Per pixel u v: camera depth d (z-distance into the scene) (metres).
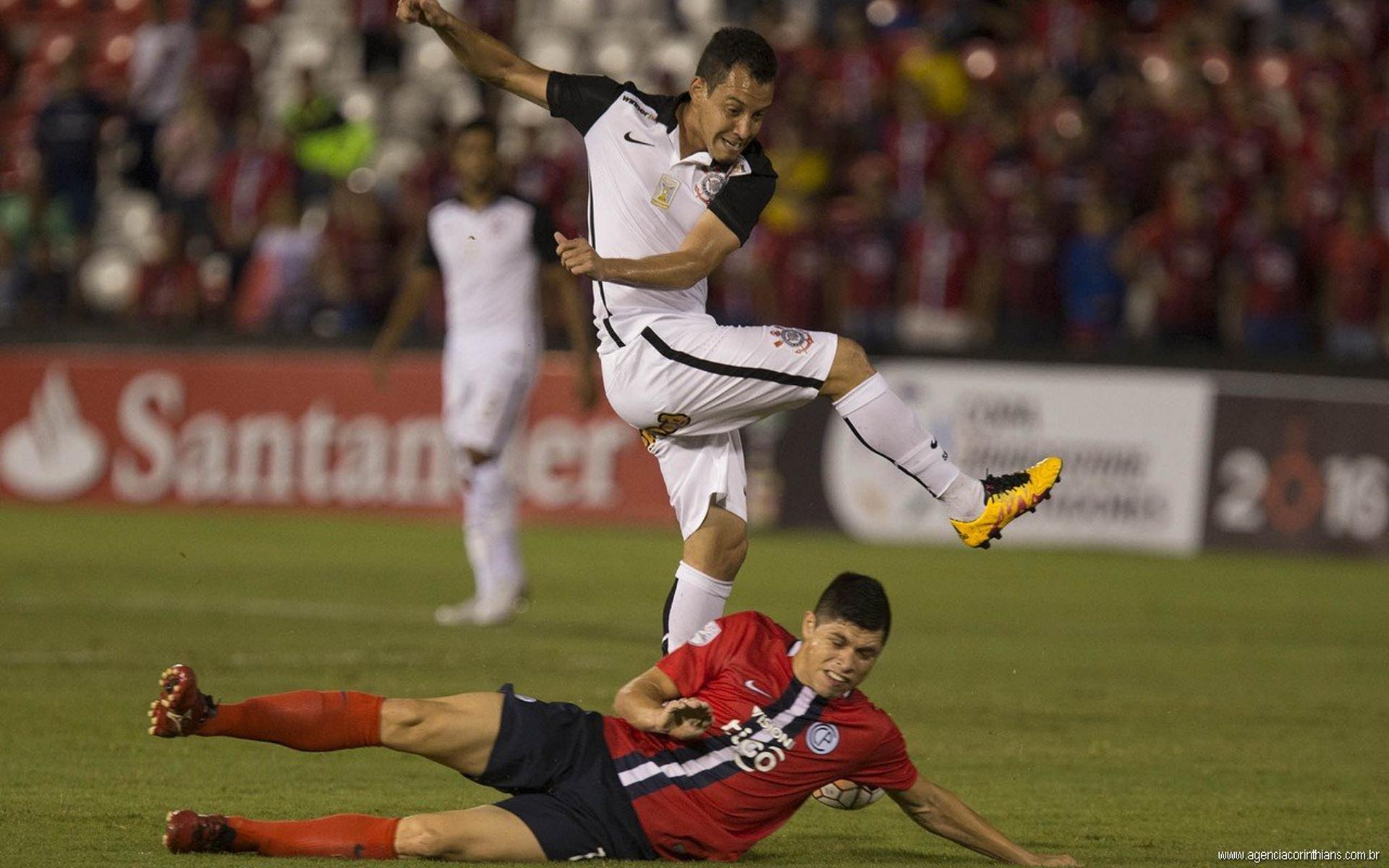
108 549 49.16
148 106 74.25
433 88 78.56
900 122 67.56
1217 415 56.91
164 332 60.12
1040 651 36.16
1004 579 48.94
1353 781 24.08
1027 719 28.38
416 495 58.59
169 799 20.89
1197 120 68.56
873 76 70.88
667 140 21.19
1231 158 67.44
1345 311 62.38
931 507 57.75
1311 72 73.31
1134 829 20.81
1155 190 67.75
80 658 31.20
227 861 17.31
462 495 58.38
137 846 18.16
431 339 58.97
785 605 41.19
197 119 70.81
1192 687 32.09
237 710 17.22
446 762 17.77
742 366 20.92
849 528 57.97
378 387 38.97
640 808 17.50
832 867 18.39
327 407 59.12
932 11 76.62
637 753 17.64
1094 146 67.44
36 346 60.66
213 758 23.59
